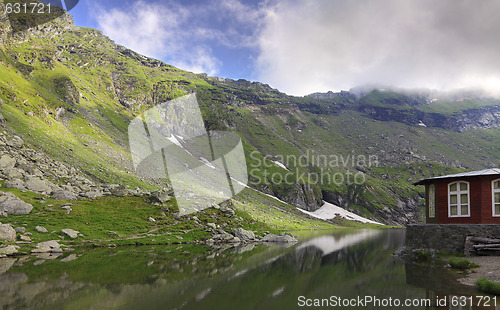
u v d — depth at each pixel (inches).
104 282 837.8
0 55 6707.7
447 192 1413.6
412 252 1368.1
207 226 2637.8
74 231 1902.1
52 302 622.5
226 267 1168.2
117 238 2004.2
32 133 4379.9
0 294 688.4
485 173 1304.1
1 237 1540.4
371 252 1765.5
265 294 725.3
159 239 2119.8
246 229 2908.5
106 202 2632.9
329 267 1183.6
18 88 5846.5
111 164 4840.1
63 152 4286.4
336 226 7308.1
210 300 658.8
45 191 2532.0
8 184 2395.4
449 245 1273.4
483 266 964.0
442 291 728.3
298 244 2401.6
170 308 590.2
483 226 1218.0
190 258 1424.7
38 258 1306.6
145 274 977.5
